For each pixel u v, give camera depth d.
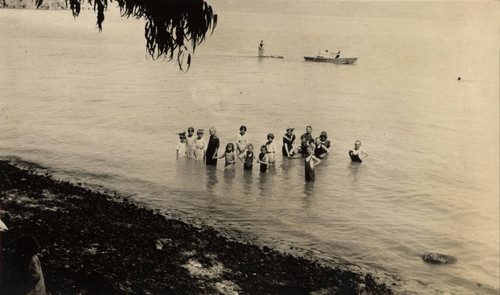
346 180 15.41
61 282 7.45
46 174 14.84
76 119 22.59
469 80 24.30
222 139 20.11
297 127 22.48
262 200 13.36
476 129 20.62
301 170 16.39
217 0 44.50
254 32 60.62
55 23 57.66
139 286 7.84
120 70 37.22
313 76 36.59
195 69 38.62
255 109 26.19
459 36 21.12
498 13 18.20
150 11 7.32
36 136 19.52
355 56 45.31
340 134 21.45
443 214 12.38
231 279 8.67
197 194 13.69
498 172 15.58
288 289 8.48
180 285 8.14
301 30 60.94
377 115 24.66
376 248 10.60
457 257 10.16
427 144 19.42
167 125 22.03
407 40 45.78
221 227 11.46
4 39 46.69
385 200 13.62
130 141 19.28
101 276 7.90
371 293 8.55
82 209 11.47
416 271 9.62
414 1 21.88
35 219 10.22
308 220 12.08
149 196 13.39
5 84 30.06
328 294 8.43
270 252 10.09
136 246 9.54
